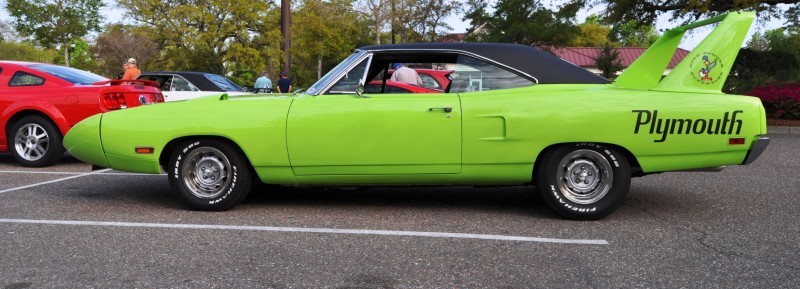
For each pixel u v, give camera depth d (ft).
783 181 22.86
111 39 112.57
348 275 11.88
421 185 16.51
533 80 16.14
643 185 21.90
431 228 15.40
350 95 16.43
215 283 11.44
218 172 16.89
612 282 11.52
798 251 13.53
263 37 120.88
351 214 16.96
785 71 71.61
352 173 16.22
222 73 108.99
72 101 25.77
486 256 13.08
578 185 15.94
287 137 16.10
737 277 11.81
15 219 16.34
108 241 14.20
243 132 16.19
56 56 160.45
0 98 26.27
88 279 11.64
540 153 15.81
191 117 16.43
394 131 15.80
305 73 144.46
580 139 15.31
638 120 15.15
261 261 12.73
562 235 14.74
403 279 11.66
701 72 15.65
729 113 15.12
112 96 25.99
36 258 12.91
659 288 11.21
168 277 11.75
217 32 115.75
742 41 15.72
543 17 122.93
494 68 16.33
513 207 17.92
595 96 15.43
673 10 66.23
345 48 104.99
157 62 112.47
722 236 14.73
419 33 104.12
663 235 14.79
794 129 49.70
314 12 100.17
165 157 17.61
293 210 17.47
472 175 15.98
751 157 15.39
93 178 23.40
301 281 11.55
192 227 15.44
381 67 17.98
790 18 68.49
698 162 15.38
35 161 26.43
